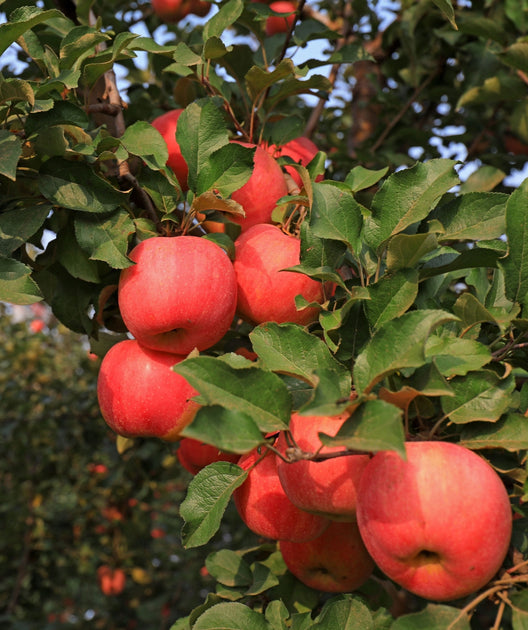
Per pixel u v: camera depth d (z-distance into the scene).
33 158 0.67
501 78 1.01
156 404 0.67
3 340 2.14
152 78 1.19
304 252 0.63
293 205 0.74
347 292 0.61
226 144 0.68
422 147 1.22
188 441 0.76
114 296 0.73
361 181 0.71
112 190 0.66
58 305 0.72
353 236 0.62
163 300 0.64
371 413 0.50
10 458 1.99
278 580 0.73
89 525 2.10
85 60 0.72
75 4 0.90
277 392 0.54
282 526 0.64
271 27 1.21
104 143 0.67
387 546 0.53
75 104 0.69
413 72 1.21
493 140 1.28
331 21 1.37
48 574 2.10
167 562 2.28
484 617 0.99
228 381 0.54
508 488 0.63
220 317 0.66
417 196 0.62
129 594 2.29
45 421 1.90
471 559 0.52
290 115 0.84
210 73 0.81
